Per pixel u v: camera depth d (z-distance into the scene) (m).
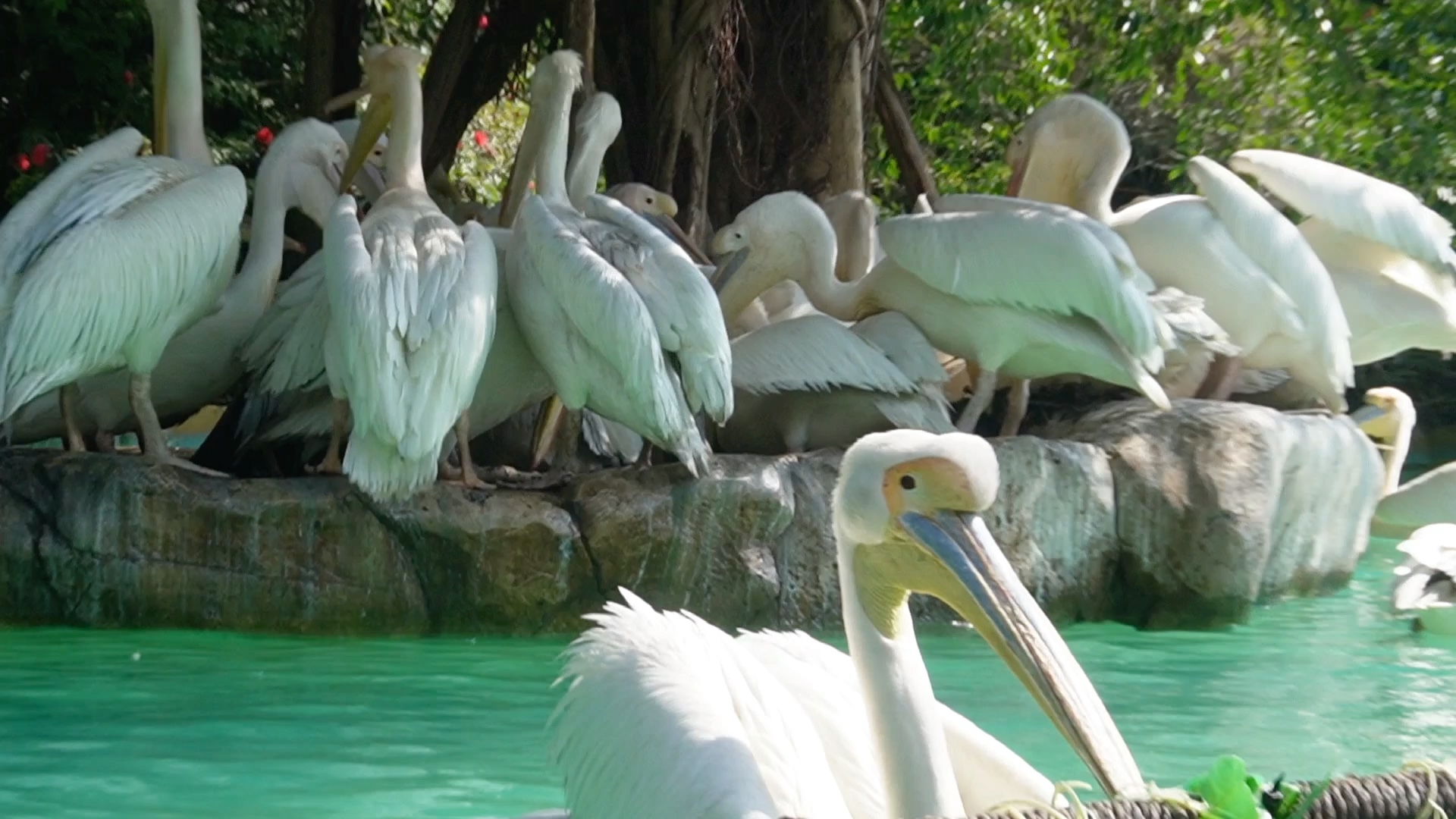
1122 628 8.70
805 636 4.42
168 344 8.95
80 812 5.00
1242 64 18.22
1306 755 5.91
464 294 7.70
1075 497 8.73
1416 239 10.49
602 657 3.72
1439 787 3.28
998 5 17.06
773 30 12.46
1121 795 3.20
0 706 6.41
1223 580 8.69
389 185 9.24
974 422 9.28
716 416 8.01
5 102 15.47
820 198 12.51
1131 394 11.10
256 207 9.54
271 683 6.84
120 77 15.20
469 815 5.00
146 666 7.15
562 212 8.51
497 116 19.91
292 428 8.63
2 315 8.07
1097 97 19.05
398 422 7.46
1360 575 10.53
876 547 3.77
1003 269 8.99
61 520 7.97
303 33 16.22
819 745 3.88
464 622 7.95
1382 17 14.38
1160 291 9.85
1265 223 9.96
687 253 10.60
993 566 3.69
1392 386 18.20
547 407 9.36
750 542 8.12
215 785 5.31
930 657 7.73
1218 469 8.86
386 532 7.89
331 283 7.72
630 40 12.59
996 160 19.17
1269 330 9.96
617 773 3.46
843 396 9.18
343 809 5.05
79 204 8.25
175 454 9.64
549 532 7.95
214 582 7.91
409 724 6.16
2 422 7.86
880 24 12.82
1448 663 7.68
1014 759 3.90
